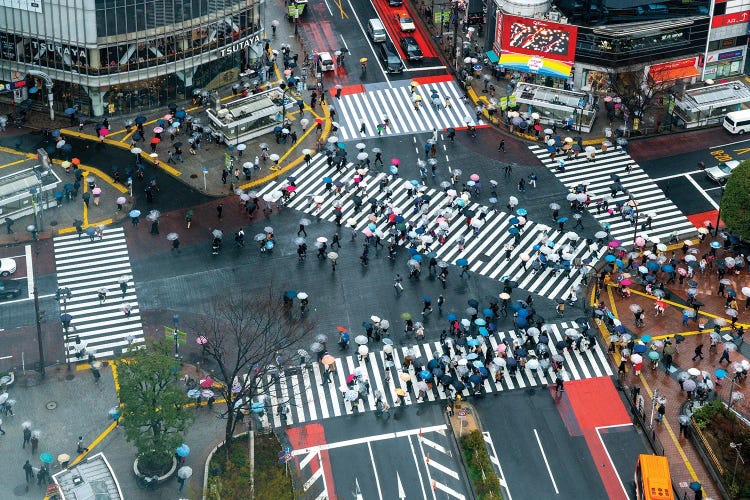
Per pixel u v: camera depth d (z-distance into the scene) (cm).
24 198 13850
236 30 16088
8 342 12344
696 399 11994
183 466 11069
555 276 13500
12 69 15575
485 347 12544
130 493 10856
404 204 14500
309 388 12025
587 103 15962
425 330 12731
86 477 10625
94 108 15575
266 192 14638
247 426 11538
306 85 16588
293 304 12975
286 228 14075
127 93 15625
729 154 15450
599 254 13838
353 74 16912
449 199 14462
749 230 13450
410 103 16362
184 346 12350
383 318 12850
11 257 13412
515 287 13350
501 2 16362
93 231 13662
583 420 11762
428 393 12006
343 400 11906
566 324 12850
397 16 18175
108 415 11606
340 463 11250
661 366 12381
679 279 13475
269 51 16962
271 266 13488
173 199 14412
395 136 15725
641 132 15862
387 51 17100
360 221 14225
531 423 11712
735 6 16150
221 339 11575
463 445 11362
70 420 11531
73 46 15075
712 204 14625
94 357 12131
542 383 12150
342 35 17712
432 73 17000
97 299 12950
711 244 13688
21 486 10862
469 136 15762
